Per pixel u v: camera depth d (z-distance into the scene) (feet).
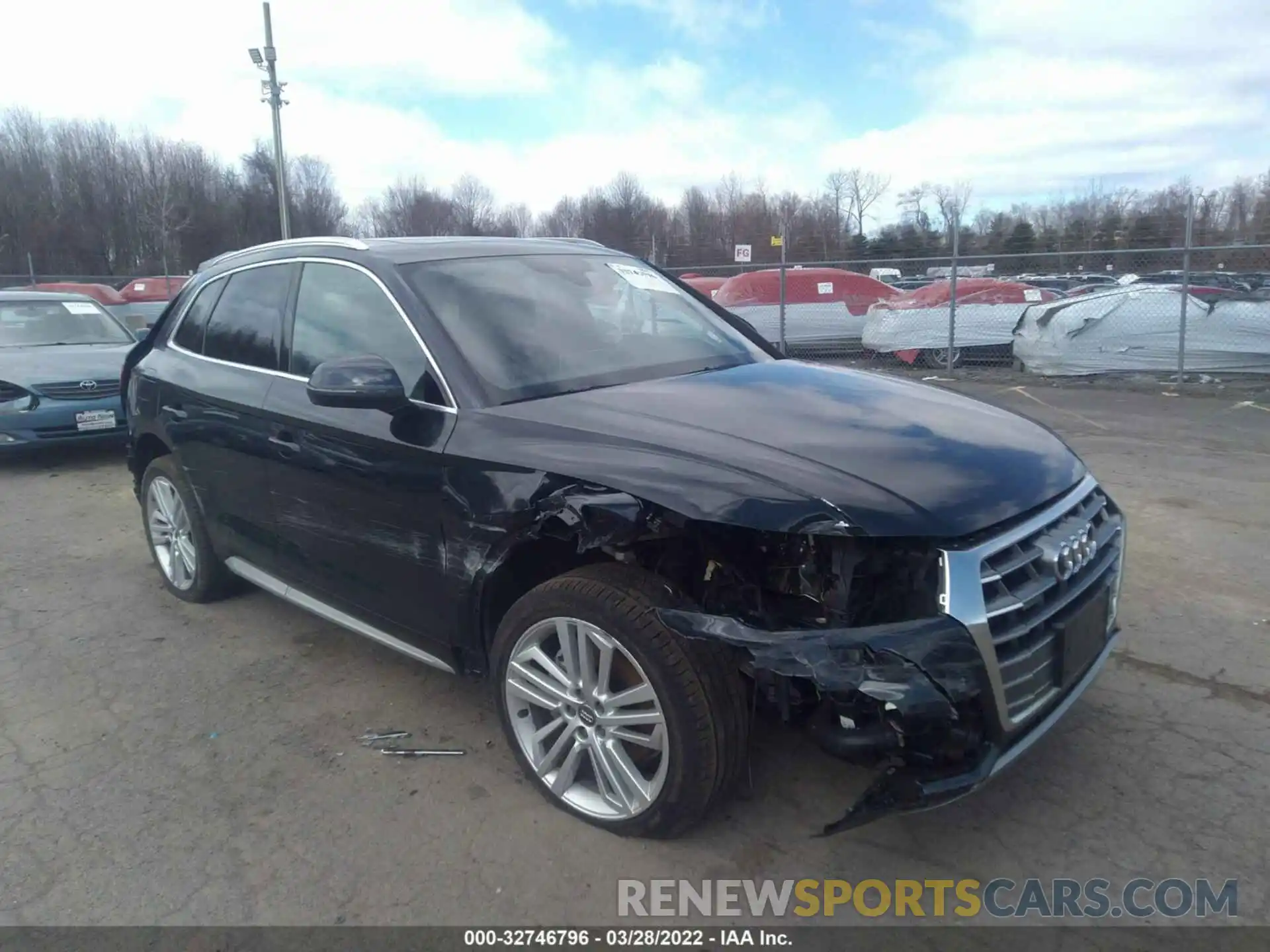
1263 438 28.27
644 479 8.93
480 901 8.95
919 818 10.03
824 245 86.63
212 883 9.27
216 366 14.42
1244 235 47.47
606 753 9.61
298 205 191.72
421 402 10.91
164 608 16.33
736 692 8.98
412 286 11.73
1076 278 55.47
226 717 12.48
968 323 44.91
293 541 12.98
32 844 9.91
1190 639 14.01
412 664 13.96
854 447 9.31
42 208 169.99
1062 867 9.27
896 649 7.88
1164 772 10.73
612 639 9.14
